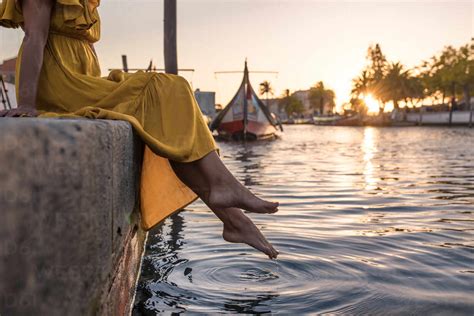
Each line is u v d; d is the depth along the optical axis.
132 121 2.54
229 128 31.19
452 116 63.72
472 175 10.44
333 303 2.91
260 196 7.55
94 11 3.01
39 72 2.71
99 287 1.55
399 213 6.01
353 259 3.85
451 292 3.09
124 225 2.19
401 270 3.56
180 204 2.97
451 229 5.02
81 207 1.41
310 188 8.49
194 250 4.18
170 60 14.02
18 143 1.25
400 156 16.61
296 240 4.50
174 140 2.66
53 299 1.33
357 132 50.25
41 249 1.29
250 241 3.07
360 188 8.43
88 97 2.86
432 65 68.69
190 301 2.98
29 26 2.70
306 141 30.33
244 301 2.96
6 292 1.22
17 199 1.24
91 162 1.48
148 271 3.59
